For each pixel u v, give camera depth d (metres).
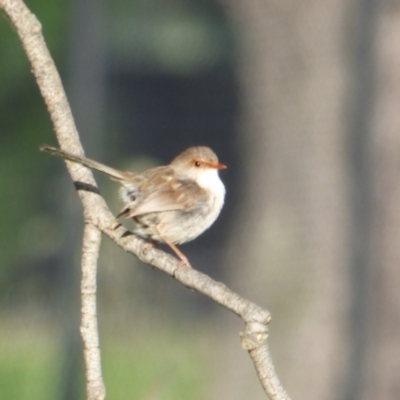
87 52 16.77
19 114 18.08
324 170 15.38
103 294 16.66
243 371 16.45
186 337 17.88
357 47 15.23
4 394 15.40
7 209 19.03
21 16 6.60
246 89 16.33
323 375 15.34
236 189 25.20
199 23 26.42
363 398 15.38
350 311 15.33
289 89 15.50
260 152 16.03
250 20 15.59
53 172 19.00
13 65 17.23
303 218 15.51
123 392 14.83
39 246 19.00
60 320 15.29
